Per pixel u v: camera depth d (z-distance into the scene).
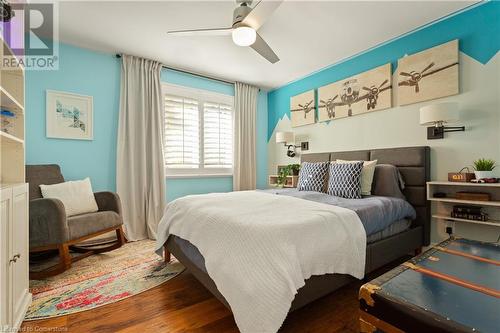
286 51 3.11
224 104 4.22
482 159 2.19
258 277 1.15
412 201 2.55
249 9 1.96
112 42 2.90
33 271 2.12
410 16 2.38
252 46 2.33
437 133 2.47
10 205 1.34
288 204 1.88
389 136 2.88
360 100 3.14
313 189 2.90
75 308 1.61
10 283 1.31
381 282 0.98
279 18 2.39
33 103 2.73
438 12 2.33
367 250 1.76
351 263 1.55
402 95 2.73
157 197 3.40
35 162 2.74
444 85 2.40
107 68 3.17
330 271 1.43
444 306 0.80
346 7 2.23
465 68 2.30
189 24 2.51
